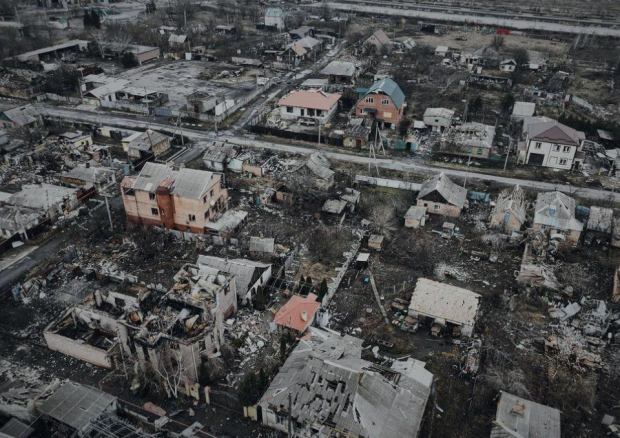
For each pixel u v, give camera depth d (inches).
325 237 2571.4
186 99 4411.9
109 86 4473.4
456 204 2728.8
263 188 3034.0
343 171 3284.9
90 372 1798.7
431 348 1904.5
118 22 6929.1
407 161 3469.5
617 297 2107.5
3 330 1974.7
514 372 1752.0
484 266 2390.5
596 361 1829.5
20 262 2368.4
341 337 1867.6
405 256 2460.6
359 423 1461.6
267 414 1562.5
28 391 1640.0
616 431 1573.6
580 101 4544.8
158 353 1646.2
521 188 2997.0
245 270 2111.2
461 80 5068.9
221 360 1785.2
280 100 4131.4
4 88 4446.4
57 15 7426.2
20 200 2672.2
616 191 3093.0
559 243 2475.4
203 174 2506.2
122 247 2485.2
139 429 1508.4
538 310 2100.1
